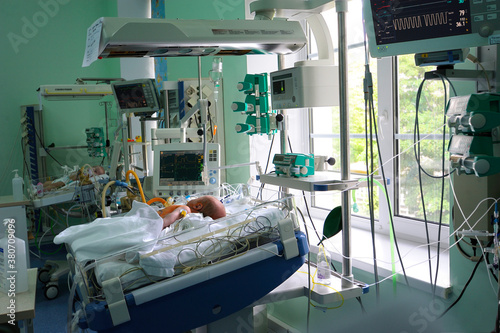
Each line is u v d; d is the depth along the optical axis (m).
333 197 3.15
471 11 1.50
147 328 1.68
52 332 2.95
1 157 5.37
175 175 2.88
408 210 2.52
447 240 2.28
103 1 5.79
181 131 2.88
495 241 1.62
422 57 1.71
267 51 2.17
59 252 4.83
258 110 2.45
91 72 5.79
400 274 2.14
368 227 2.78
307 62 2.20
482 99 1.49
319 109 3.17
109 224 1.85
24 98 5.45
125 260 1.76
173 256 1.74
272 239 1.99
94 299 1.64
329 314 2.56
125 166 3.30
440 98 2.27
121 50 1.87
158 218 1.92
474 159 1.46
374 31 1.76
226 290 1.83
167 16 4.02
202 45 1.90
